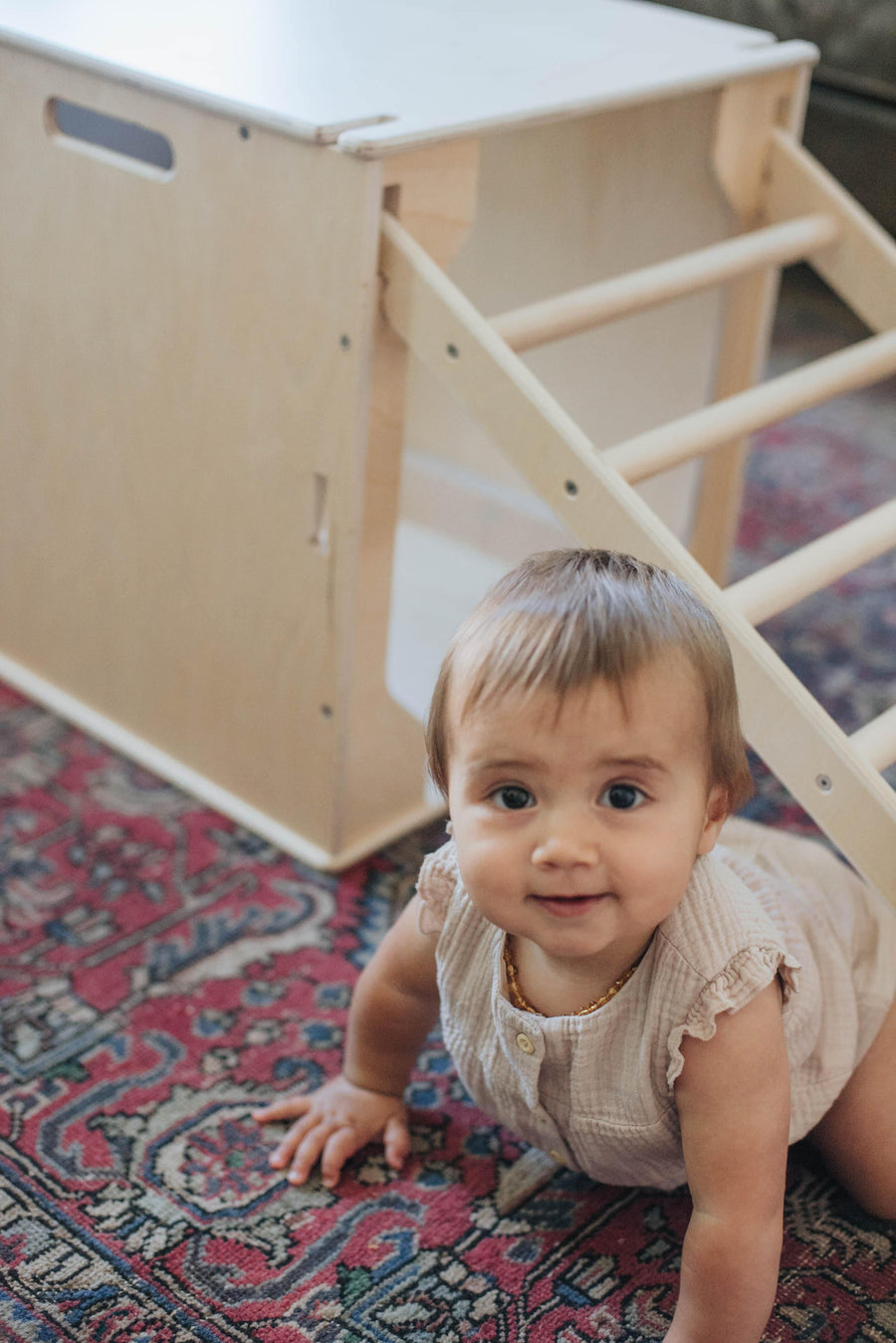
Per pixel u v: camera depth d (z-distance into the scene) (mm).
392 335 1006
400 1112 938
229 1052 993
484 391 961
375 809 1212
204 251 1042
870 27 1920
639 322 1411
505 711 652
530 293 1478
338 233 957
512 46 1182
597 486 929
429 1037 1024
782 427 2008
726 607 896
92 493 1233
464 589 1604
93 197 1100
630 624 654
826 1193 908
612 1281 835
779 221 1291
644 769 654
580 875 649
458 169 993
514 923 679
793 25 1982
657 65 1147
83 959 1071
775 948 726
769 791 1314
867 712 1400
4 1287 813
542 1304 819
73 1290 813
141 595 1240
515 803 669
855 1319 817
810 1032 811
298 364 1019
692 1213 817
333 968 1076
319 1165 913
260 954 1086
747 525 1744
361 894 1158
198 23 1173
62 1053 985
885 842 847
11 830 1213
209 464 1118
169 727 1283
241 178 996
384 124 945
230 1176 897
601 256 1399
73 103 1087
